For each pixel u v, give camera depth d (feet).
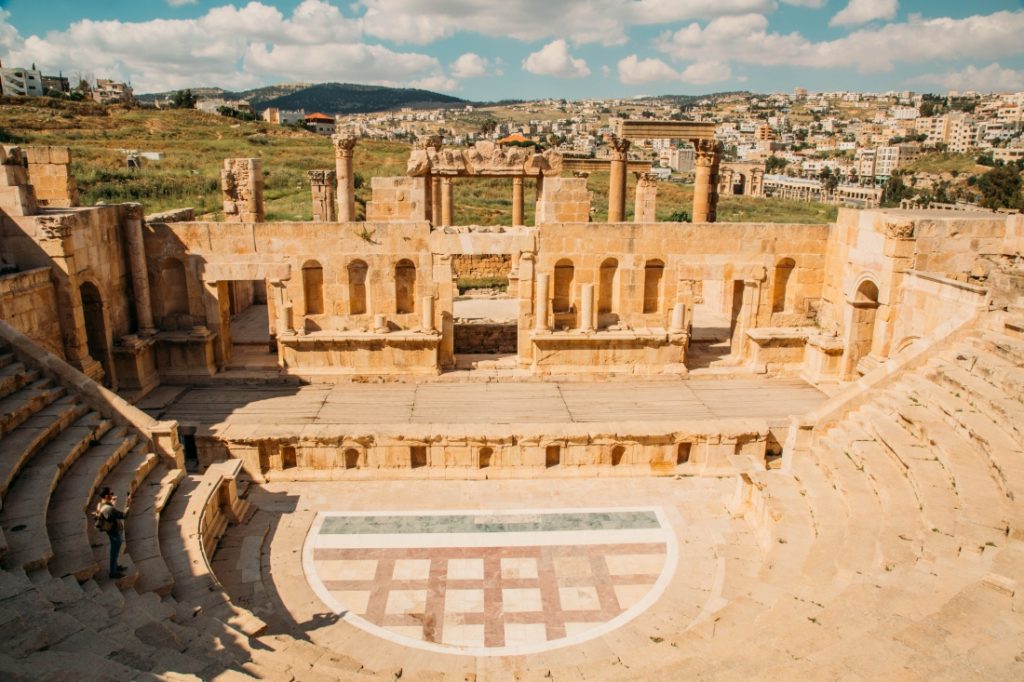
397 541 58.49
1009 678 29.27
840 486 55.11
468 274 149.07
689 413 76.23
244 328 103.09
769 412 76.74
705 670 33.96
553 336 84.84
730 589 52.37
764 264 88.12
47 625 34.40
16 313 64.34
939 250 76.07
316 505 64.23
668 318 88.89
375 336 83.66
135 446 59.88
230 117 451.12
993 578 35.88
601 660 41.14
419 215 89.25
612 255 85.92
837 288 86.74
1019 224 73.26
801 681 30.27
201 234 82.58
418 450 70.49
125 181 203.21
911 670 30.07
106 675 29.43
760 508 59.21
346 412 75.61
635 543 58.44
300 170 260.83
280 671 36.55
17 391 57.98
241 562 55.11
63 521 46.80
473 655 45.39
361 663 43.52
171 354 83.51
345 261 84.38
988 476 47.78
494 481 68.80
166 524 52.95
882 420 59.93
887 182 563.48
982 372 57.98
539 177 90.79
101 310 76.38
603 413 76.02
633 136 112.47
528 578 53.67
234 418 73.61
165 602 43.16
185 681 29.76
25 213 68.69
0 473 48.39
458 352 103.24
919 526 46.01
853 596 38.52
